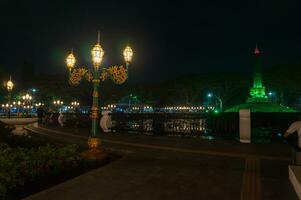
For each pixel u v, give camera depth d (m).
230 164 8.70
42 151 8.01
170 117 16.78
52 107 71.12
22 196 6.07
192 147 12.00
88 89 66.25
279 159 9.43
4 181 5.97
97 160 9.42
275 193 5.91
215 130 15.41
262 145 12.49
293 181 6.27
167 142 13.66
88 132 19.52
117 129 19.17
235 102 79.88
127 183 6.65
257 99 41.50
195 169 8.01
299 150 6.82
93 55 9.98
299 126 6.88
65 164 8.02
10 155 7.20
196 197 5.69
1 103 63.19
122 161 9.16
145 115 17.73
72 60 11.09
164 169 8.06
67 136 17.25
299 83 68.75
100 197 5.71
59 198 5.63
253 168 8.13
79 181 6.82
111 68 10.56
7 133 13.08
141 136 16.12
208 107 83.88
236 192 5.98
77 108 70.25
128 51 10.57
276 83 70.31
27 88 71.38
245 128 13.56
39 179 6.94
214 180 6.90
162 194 5.88
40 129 22.81
